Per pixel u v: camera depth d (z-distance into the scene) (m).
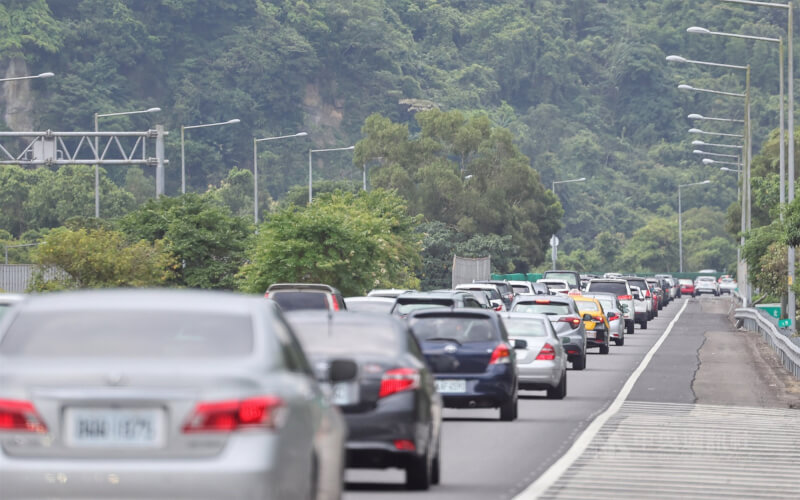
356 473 44.97
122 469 22.48
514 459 49.00
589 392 81.62
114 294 26.00
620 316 140.88
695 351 130.50
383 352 40.44
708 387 86.12
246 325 24.80
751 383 90.19
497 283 160.75
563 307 104.06
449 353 60.47
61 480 22.53
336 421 28.42
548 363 74.12
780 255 166.88
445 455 50.16
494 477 44.00
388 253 153.50
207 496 22.48
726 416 67.00
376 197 193.25
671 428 60.59
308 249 141.12
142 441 22.77
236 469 22.53
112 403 22.70
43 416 22.77
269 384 23.38
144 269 137.12
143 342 24.09
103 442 22.77
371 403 39.09
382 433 38.91
